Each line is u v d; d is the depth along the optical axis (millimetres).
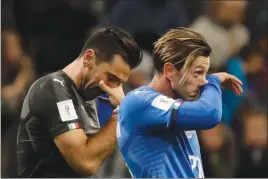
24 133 13875
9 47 25609
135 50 13891
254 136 24984
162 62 11961
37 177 13773
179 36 11859
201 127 11594
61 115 13578
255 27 28859
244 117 25500
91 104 14258
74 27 28078
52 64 27312
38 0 28219
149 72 24859
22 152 13883
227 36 27562
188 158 12062
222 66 27094
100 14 28297
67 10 28062
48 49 27484
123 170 22359
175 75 11867
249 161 24547
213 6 27891
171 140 11930
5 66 25156
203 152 23703
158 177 11836
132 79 24078
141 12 27531
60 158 13648
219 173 23719
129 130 12008
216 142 23844
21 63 25625
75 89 13969
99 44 13891
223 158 23938
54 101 13633
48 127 13633
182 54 11766
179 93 11953
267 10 29406
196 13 28656
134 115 11852
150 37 27016
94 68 13891
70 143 13445
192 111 11484
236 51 27688
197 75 11781
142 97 11852
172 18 27656
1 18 27297
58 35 27953
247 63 27328
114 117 13984
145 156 11930
